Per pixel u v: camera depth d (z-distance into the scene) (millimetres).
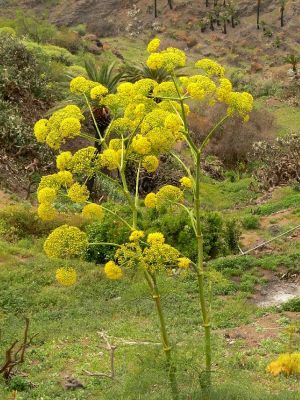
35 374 9703
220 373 6148
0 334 11031
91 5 99812
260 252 17391
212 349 9953
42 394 8711
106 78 25938
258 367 9195
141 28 94812
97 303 13461
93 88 5508
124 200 24984
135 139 5281
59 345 11141
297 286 14789
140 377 5566
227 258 16234
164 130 5223
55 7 101500
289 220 21219
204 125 37969
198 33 91500
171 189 5738
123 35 94125
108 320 12547
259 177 30719
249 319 12367
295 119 48031
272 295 14344
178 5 96750
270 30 90062
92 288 14523
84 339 11406
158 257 5211
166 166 28891
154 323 12062
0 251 16641
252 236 19516
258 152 35125
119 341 10930
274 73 67375
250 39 88438
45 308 13570
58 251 5172
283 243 18203
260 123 40656
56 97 32062
